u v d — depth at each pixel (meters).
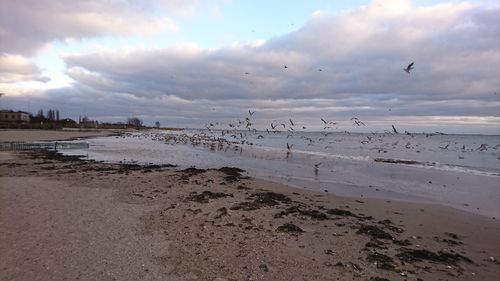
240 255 8.26
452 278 7.63
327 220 11.62
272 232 10.05
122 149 45.91
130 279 6.89
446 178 22.80
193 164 29.70
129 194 14.77
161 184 17.53
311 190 17.77
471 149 52.19
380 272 7.66
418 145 62.09
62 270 7.17
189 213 11.80
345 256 8.45
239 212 12.19
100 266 7.42
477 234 11.02
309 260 8.12
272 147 54.50
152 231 9.80
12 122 117.56
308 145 60.97
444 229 11.46
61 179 18.38
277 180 20.97
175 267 7.50
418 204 15.02
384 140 83.56
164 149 47.16
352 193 17.30
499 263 8.62
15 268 7.20
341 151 46.47
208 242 9.05
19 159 29.16
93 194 14.57
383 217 12.67
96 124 167.38
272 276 7.23
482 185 20.19
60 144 48.25
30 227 9.79
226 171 23.02
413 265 8.16
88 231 9.62
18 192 14.52
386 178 22.53
